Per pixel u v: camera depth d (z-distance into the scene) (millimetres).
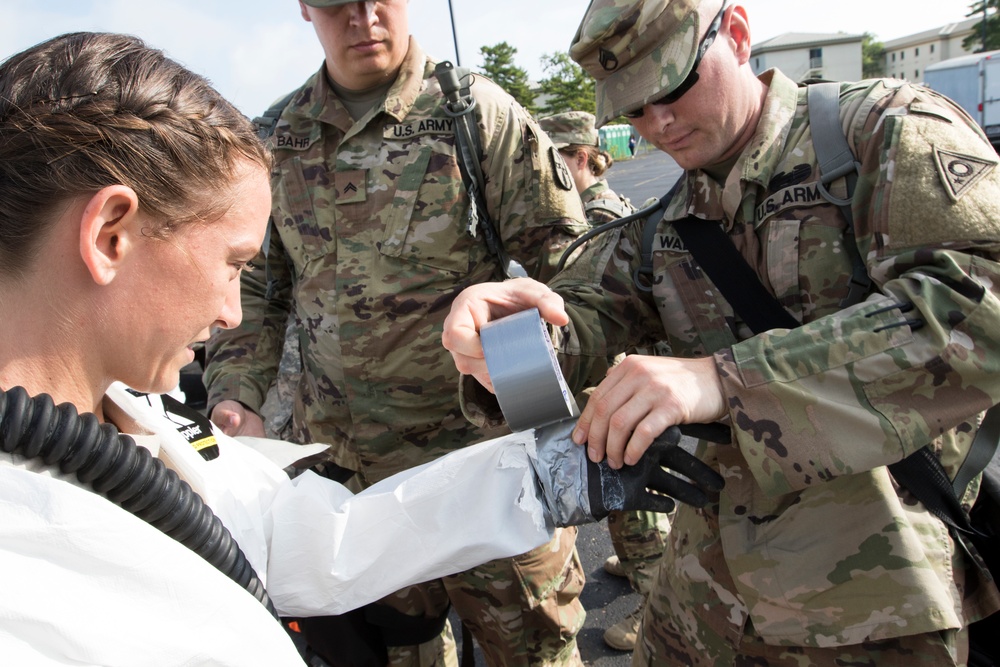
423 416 2066
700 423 1160
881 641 1255
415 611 1914
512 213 2014
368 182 2041
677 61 1283
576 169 3562
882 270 1187
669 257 1477
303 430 2252
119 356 821
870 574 1229
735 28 1361
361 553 1240
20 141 714
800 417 1101
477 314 1214
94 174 725
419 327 2018
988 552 1319
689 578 1485
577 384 1538
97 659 670
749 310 1375
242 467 1238
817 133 1313
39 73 747
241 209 850
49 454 709
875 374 1094
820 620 1259
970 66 15820
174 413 1200
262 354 2229
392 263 2014
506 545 1196
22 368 769
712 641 1436
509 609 1893
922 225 1138
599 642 2777
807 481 1104
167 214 774
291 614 1272
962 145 1170
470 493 1243
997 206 1122
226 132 817
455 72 1961
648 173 20812
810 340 1126
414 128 2021
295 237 2141
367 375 2045
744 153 1354
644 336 1615
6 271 749
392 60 2000
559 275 1638
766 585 1305
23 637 640
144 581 717
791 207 1326
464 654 2088
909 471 1235
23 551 671
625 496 1122
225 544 847
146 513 786
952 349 1067
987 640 1373
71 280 763
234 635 764
